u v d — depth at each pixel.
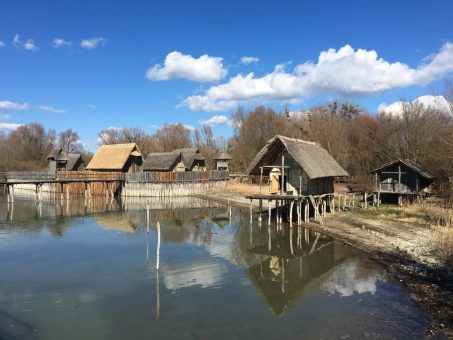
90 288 17.22
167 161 63.84
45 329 13.22
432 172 42.84
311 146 35.22
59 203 51.44
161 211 43.72
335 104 78.12
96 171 63.81
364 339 12.23
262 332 12.92
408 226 29.08
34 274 19.25
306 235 28.86
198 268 20.55
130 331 13.07
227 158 71.94
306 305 15.23
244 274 19.58
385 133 60.41
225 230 31.73
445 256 20.16
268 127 75.88
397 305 14.83
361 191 48.62
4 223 34.66
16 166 91.44
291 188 32.72
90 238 28.12
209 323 13.65
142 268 20.39
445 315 13.70
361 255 22.67
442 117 46.66
